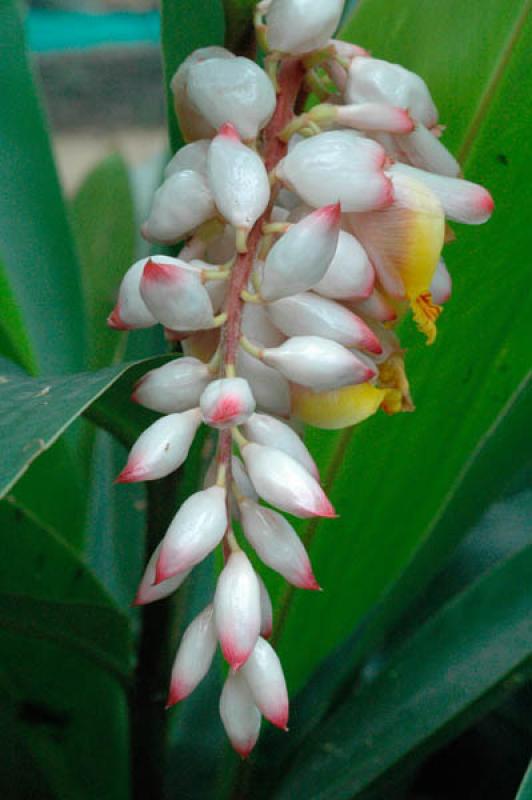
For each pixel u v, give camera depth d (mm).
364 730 882
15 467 657
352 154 706
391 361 751
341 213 719
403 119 729
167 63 799
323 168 705
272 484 681
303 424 748
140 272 715
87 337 1041
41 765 895
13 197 1010
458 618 903
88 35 3252
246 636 676
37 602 829
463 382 864
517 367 865
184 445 689
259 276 698
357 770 862
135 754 864
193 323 692
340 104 751
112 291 1129
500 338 858
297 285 688
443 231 721
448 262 844
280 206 742
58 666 863
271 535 695
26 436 667
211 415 675
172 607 829
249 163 695
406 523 897
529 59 816
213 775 956
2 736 885
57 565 826
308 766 882
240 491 703
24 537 818
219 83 715
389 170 722
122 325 725
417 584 939
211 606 702
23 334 940
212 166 697
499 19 814
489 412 875
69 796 903
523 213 834
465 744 1069
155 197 728
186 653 697
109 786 906
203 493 686
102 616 835
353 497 874
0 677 864
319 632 913
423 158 747
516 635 874
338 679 959
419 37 823
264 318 715
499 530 1132
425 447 873
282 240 684
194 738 971
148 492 802
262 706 690
